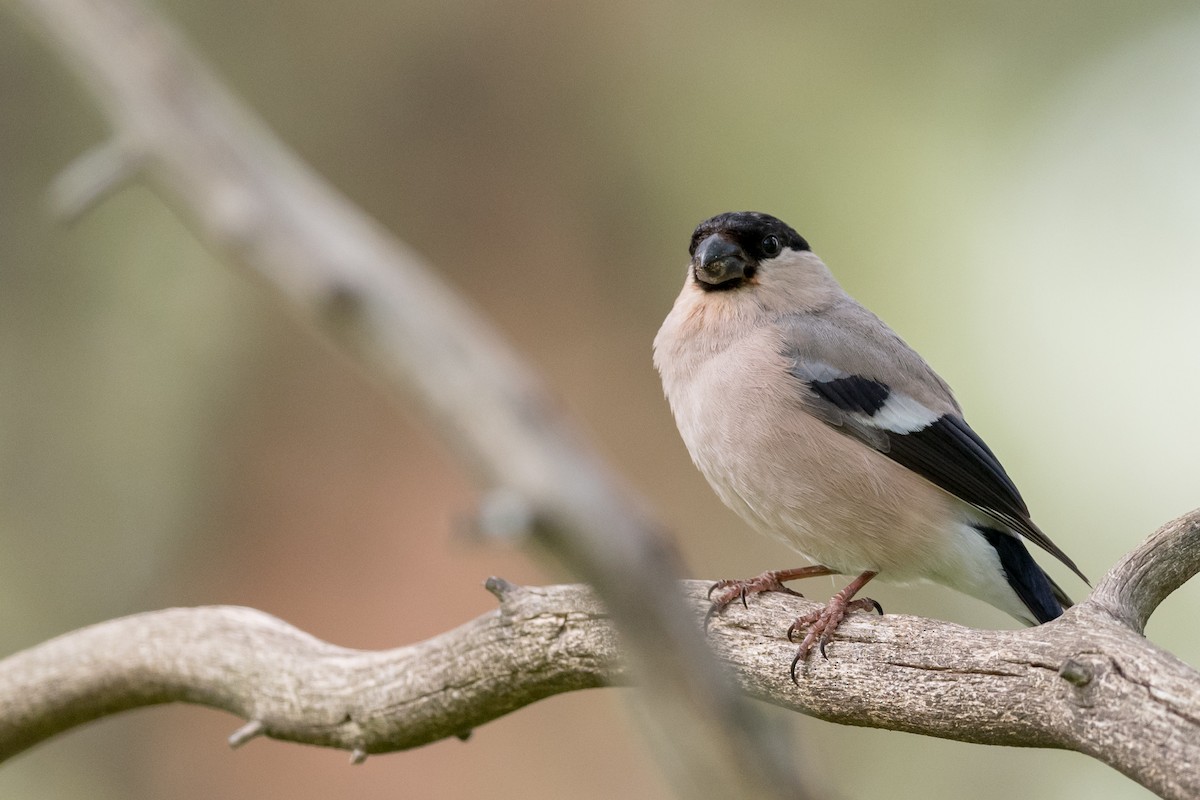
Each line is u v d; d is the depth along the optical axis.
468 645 5.90
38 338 12.87
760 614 5.83
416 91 13.34
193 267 12.83
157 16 3.54
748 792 2.30
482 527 2.33
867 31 13.41
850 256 13.22
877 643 5.28
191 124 2.86
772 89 13.34
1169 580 5.16
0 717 6.97
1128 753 4.28
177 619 6.81
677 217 13.30
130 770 11.73
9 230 12.89
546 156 13.35
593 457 2.41
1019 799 11.70
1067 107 13.58
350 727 6.22
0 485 12.62
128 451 12.80
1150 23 13.60
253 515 12.60
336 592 12.29
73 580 12.55
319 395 12.73
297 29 13.17
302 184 2.81
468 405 2.44
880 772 11.80
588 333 13.22
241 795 11.54
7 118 12.88
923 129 13.50
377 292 2.50
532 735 11.47
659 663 2.30
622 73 13.32
